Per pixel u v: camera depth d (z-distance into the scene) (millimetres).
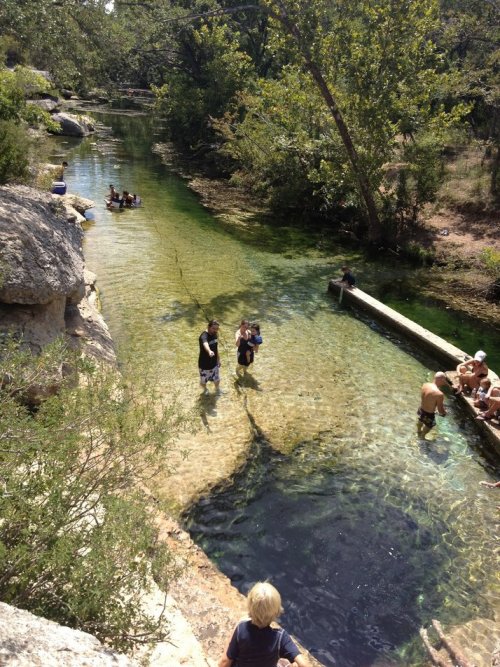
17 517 4168
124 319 13844
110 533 4281
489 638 6488
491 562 7672
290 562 7418
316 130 26609
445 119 23219
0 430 4430
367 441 10188
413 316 16969
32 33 19750
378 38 21812
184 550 7070
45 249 9852
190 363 11953
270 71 50594
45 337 9312
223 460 9047
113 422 5027
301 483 8914
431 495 8945
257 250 21766
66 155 36500
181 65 47594
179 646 4988
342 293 17094
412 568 7480
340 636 6465
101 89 63125
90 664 3008
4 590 3988
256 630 3807
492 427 10711
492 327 16547
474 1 35688
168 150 43312
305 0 21375
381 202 24797
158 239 21062
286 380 11867
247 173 32438
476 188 26000
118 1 40000
